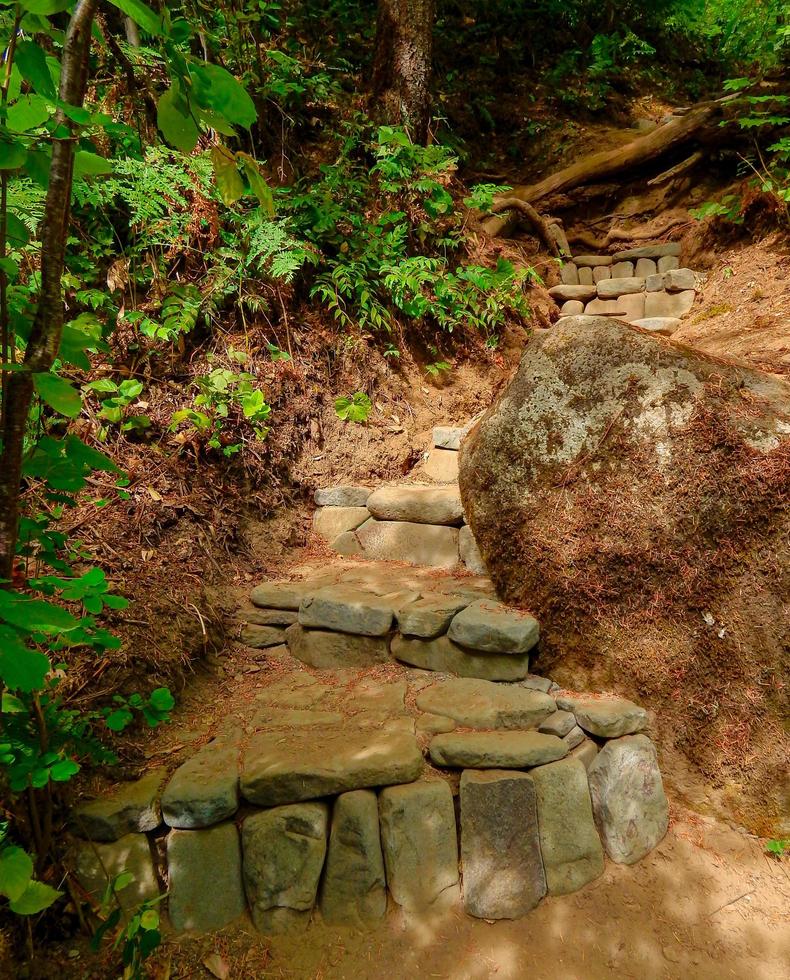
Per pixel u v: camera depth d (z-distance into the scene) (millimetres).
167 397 3102
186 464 2965
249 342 3447
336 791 1863
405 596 2582
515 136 6586
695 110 5457
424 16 4707
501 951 1786
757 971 1739
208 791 1789
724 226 4867
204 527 2854
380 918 1825
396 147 4266
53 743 1602
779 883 1936
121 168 3117
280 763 1896
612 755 2018
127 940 1532
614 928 1841
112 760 1749
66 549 2369
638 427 2314
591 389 2438
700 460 2186
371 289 3904
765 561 2068
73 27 1062
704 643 2125
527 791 1911
